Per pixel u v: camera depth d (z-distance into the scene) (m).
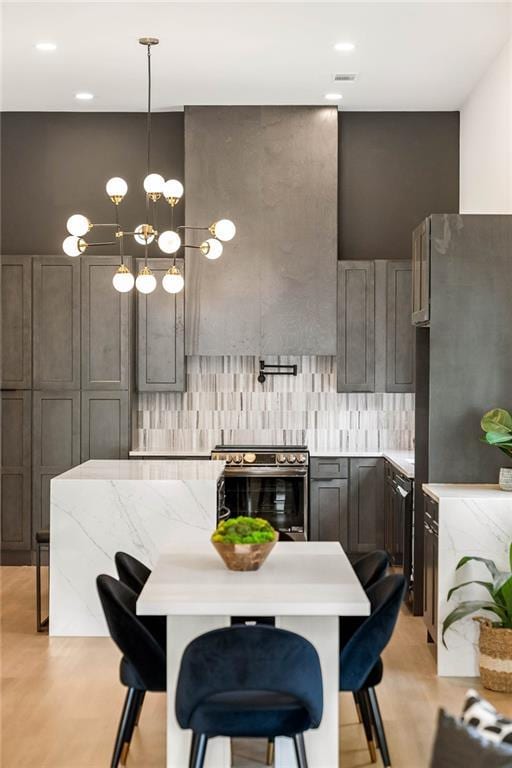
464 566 5.14
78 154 8.20
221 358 8.22
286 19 5.93
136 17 5.90
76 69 6.95
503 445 5.30
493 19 5.93
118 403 7.78
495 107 6.70
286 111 7.88
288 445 8.22
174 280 6.20
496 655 4.88
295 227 7.88
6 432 7.80
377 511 7.78
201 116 7.88
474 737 2.21
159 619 4.20
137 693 3.87
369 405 8.21
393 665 5.34
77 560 5.82
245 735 3.18
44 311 7.77
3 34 6.20
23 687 4.96
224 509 6.41
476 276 5.65
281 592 3.55
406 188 8.16
